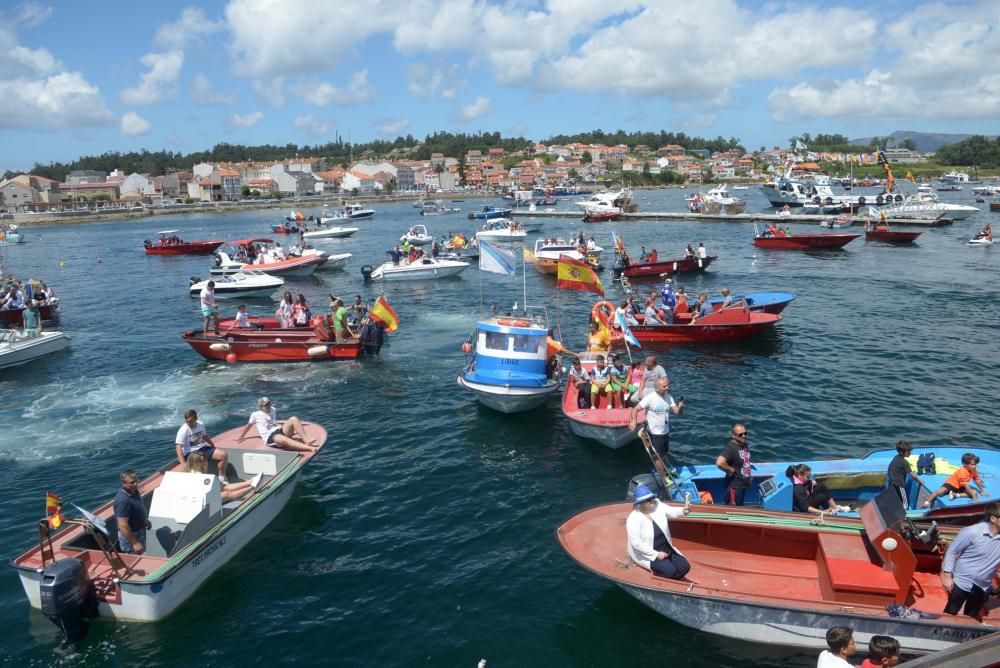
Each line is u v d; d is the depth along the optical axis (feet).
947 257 152.25
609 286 128.26
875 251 164.86
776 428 56.39
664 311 89.04
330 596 35.37
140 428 60.59
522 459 52.11
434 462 51.90
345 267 171.42
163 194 640.99
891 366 72.59
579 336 90.12
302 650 31.42
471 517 43.39
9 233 294.25
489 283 137.59
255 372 77.25
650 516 31.71
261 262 152.35
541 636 32.01
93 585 32.50
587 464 50.96
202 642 31.89
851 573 29.45
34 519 44.42
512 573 37.11
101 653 31.19
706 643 31.19
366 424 60.18
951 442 52.65
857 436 54.29
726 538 34.04
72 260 209.56
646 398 43.57
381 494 46.85
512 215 328.49
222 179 593.83
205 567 36.32
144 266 189.06
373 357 82.02
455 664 30.32
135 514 35.35
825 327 90.58
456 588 35.86
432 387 70.13
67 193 574.15
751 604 29.48
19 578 37.50
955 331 86.63
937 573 31.58
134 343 93.81
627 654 30.63
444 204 508.53
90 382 74.95
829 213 262.88
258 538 41.14
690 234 220.02
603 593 35.14
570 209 359.05
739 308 82.99
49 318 112.88
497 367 63.00
